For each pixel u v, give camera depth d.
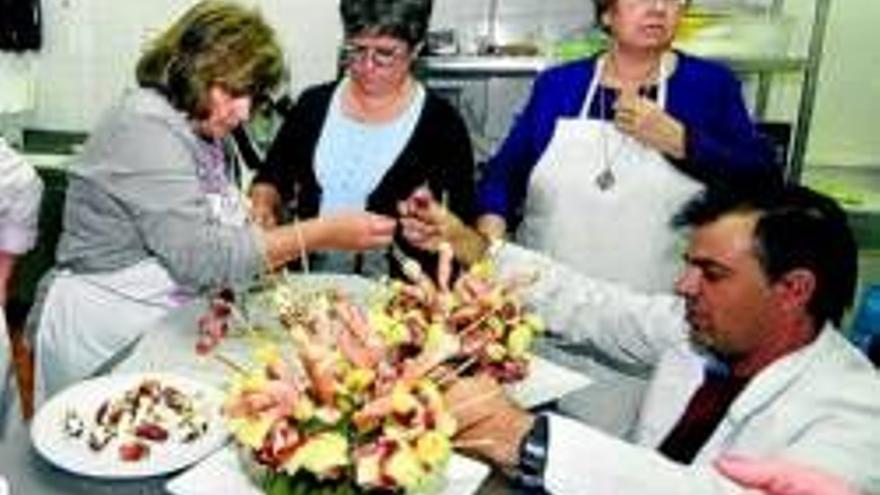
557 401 1.51
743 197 1.29
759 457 1.21
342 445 1.01
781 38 2.96
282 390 1.03
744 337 1.29
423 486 1.13
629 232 2.05
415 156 2.23
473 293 1.31
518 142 2.21
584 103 2.13
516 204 2.24
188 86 1.68
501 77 3.08
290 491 1.06
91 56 3.51
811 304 1.26
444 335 1.17
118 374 1.51
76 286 1.84
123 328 1.80
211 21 1.69
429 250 1.74
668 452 1.44
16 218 2.11
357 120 2.26
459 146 2.27
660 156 2.02
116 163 1.70
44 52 3.50
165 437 1.32
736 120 2.10
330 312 1.16
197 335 1.65
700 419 1.44
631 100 1.99
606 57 2.15
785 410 1.25
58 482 1.23
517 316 1.36
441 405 1.05
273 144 2.34
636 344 1.66
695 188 1.98
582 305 1.72
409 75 2.28
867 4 3.27
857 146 3.45
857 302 2.53
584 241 2.09
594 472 1.14
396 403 1.01
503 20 3.29
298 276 1.88
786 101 3.32
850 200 3.01
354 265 2.11
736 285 1.25
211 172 1.80
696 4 3.11
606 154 2.04
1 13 3.37
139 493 1.21
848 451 1.16
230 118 1.73
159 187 1.67
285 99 2.52
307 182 2.27
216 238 1.67
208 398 1.42
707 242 1.27
